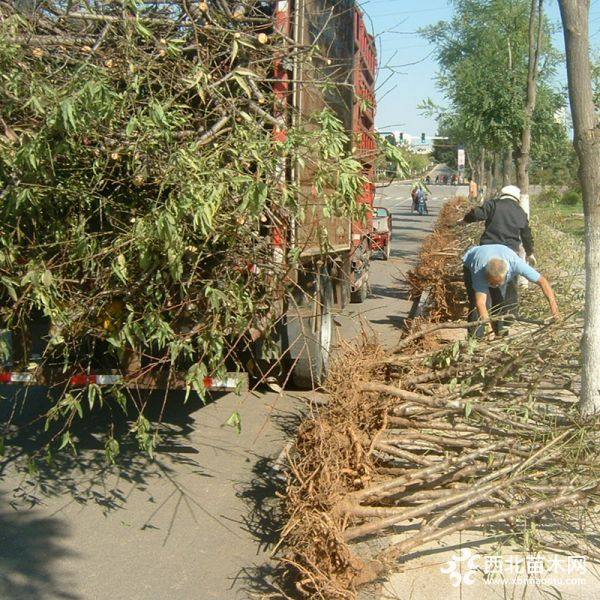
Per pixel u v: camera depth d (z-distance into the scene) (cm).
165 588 464
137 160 502
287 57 580
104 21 529
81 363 624
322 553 425
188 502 584
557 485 489
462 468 507
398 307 1467
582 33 570
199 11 547
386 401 552
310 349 797
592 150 573
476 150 2630
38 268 498
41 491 601
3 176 493
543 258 1360
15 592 456
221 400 832
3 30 500
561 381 641
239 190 498
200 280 530
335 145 519
